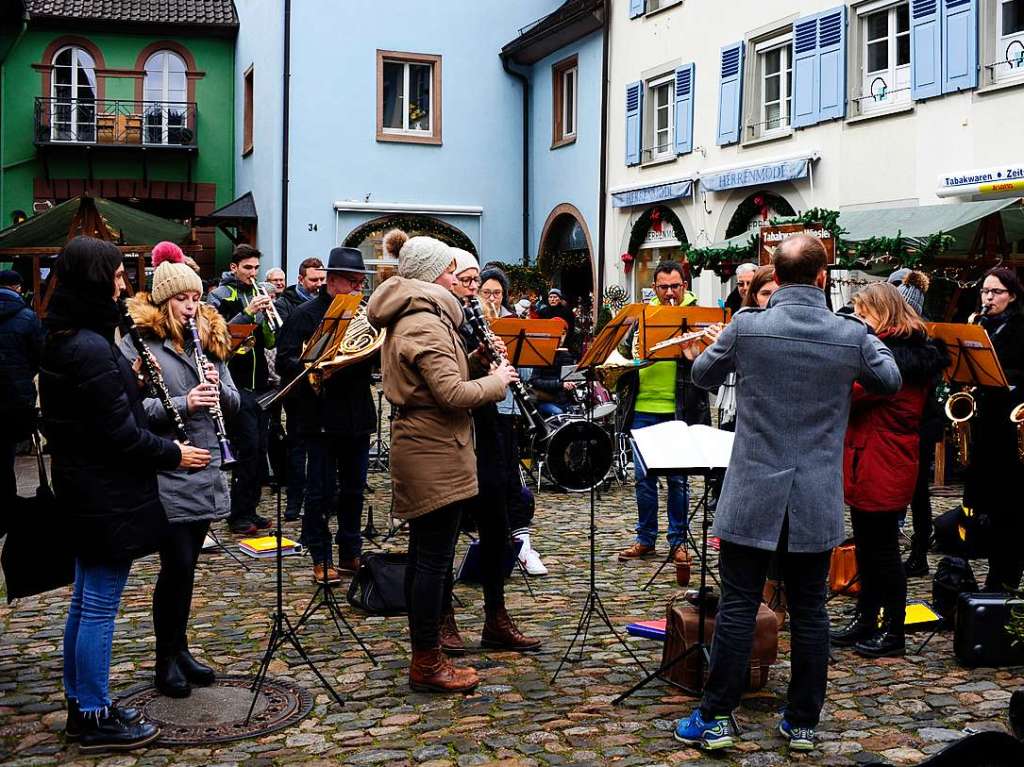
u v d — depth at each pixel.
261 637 5.79
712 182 18.06
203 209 27.48
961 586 5.86
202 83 27.27
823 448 4.19
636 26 20.41
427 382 4.62
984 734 3.52
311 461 6.71
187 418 4.73
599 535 8.59
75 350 4.05
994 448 6.07
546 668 5.26
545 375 11.27
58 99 26.58
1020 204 11.77
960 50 13.59
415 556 4.90
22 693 4.94
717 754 4.22
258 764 4.15
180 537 4.71
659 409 7.49
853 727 4.52
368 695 4.89
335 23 23.31
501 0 24.47
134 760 4.19
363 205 23.58
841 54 15.41
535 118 24.55
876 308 5.27
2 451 6.27
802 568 4.25
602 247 21.61
